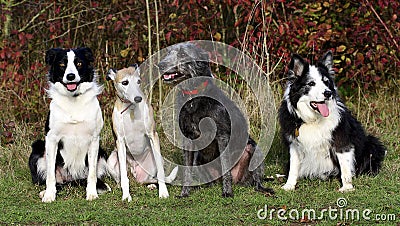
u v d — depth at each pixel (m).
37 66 8.11
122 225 4.66
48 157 5.46
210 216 4.80
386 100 8.44
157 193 5.73
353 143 5.72
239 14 8.56
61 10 8.53
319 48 7.96
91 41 8.90
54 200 5.46
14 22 8.80
